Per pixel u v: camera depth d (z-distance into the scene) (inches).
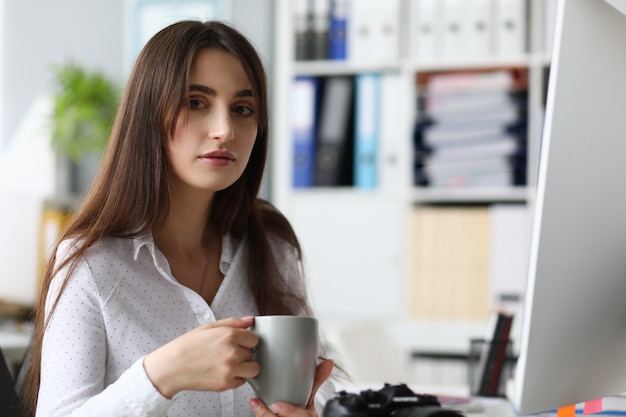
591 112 33.4
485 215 137.9
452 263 139.2
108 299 43.5
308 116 145.9
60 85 171.0
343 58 145.3
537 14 138.6
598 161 34.0
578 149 33.4
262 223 51.9
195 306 46.3
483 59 139.3
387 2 143.8
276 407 35.2
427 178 141.6
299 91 146.5
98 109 160.7
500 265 136.9
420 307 140.3
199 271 49.3
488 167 139.0
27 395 45.9
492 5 140.0
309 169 145.7
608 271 35.7
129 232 45.0
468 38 140.6
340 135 144.6
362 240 143.4
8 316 112.0
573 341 36.1
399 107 142.6
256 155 50.3
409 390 42.8
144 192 44.7
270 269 51.4
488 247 137.6
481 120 140.2
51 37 173.5
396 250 142.2
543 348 35.3
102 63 171.2
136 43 169.5
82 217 45.6
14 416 47.4
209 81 43.3
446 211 139.9
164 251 47.5
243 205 51.0
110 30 171.0
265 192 152.5
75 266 43.4
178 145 43.6
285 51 147.1
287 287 53.8
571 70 32.8
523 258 135.9
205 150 43.2
